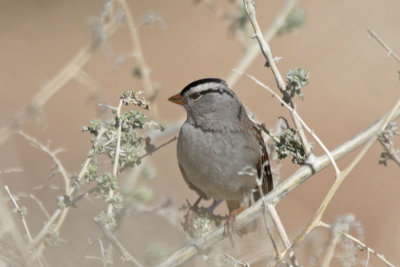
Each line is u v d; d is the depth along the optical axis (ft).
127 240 29.71
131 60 76.84
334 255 22.90
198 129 29.94
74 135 57.21
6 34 76.54
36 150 48.42
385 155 21.08
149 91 34.19
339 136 64.54
